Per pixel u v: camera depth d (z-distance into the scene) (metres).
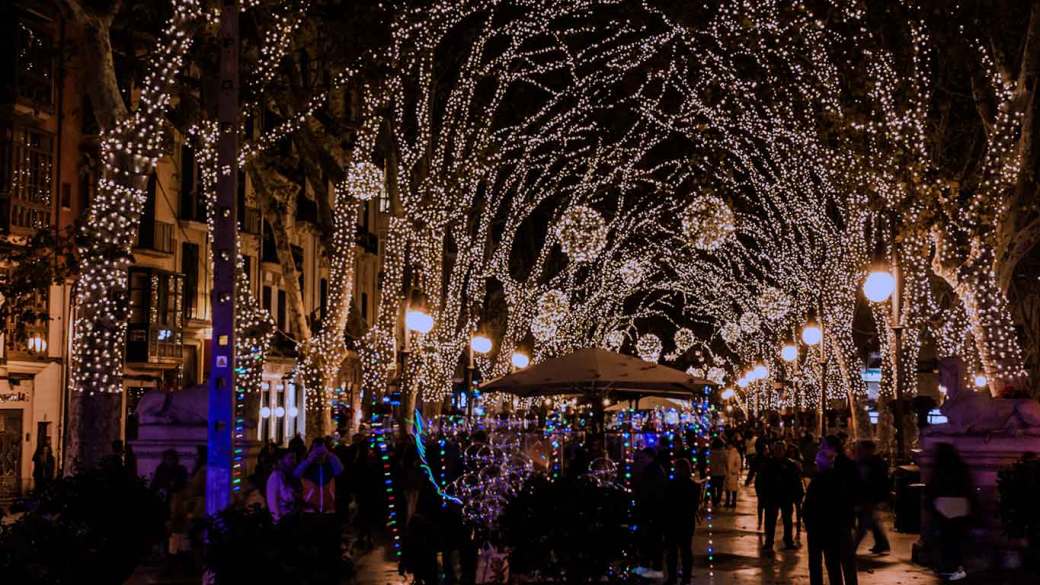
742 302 58.41
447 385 46.59
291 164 32.16
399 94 33.66
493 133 40.72
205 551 10.66
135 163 21.52
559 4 35.22
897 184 25.08
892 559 20.64
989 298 24.83
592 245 22.84
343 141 33.03
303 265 53.28
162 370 40.81
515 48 35.53
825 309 38.53
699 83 29.75
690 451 33.47
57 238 21.28
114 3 21.77
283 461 17.73
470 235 48.47
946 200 25.02
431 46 31.38
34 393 34.50
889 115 25.34
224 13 14.12
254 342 31.42
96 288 21.03
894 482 29.05
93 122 36.69
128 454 21.25
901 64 26.39
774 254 46.78
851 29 26.28
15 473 33.72
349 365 56.34
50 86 35.09
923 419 32.44
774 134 31.70
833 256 36.75
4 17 33.50
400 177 34.72
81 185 36.56
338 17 30.09
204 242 43.31
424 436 27.20
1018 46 25.67
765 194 43.03
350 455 24.59
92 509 13.54
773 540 23.70
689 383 21.88
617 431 35.44
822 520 15.27
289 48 30.17
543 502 12.05
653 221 52.31
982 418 19.98
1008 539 18.66
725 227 22.53
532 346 60.25
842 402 59.69
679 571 19.23
